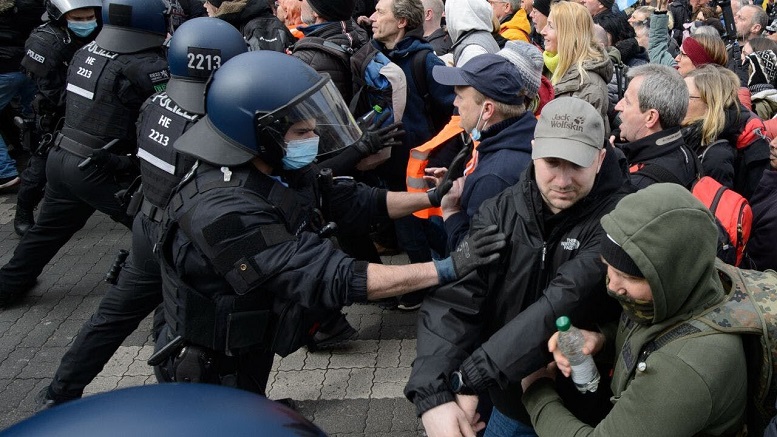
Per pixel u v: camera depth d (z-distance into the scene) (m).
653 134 2.88
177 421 1.17
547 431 1.97
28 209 5.52
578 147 1.98
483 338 2.35
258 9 5.28
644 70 2.93
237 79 2.22
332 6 4.09
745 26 6.83
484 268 2.19
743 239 2.62
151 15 3.83
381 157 3.76
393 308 4.45
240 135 2.24
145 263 3.10
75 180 3.94
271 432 1.19
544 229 2.14
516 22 5.84
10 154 7.14
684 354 1.65
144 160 2.93
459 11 4.52
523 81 2.83
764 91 4.57
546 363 2.01
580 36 4.05
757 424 1.76
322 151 2.44
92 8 4.48
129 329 3.26
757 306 1.69
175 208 2.31
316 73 2.39
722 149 3.37
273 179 2.34
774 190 3.11
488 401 2.68
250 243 2.21
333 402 3.66
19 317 4.48
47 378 3.91
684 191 1.71
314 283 2.21
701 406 1.63
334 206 2.72
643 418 1.68
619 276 1.74
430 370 2.10
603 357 2.08
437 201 2.70
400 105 3.93
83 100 3.87
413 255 4.20
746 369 1.71
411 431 3.45
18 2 6.02
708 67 3.50
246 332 2.36
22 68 6.21
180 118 2.83
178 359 2.44
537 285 2.16
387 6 4.09
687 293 1.67
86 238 5.59
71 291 4.79
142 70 3.79
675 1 9.02
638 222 1.66
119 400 1.23
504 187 2.55
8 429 1.19
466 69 2.69
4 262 5.18
